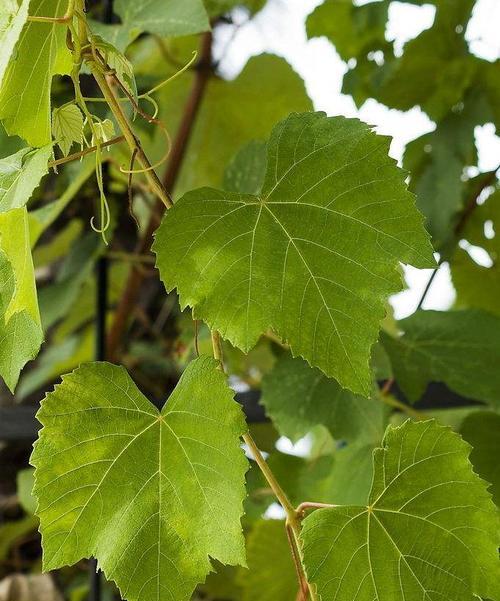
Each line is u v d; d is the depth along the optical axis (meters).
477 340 0.88
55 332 1.32
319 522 0.60
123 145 0.90
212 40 1.13
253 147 0.87
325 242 0.60
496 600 0.60
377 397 0.83
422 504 0.61
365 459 0.82
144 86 0.92
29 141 0.61
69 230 1.15
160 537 0.60
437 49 1.04
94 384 0.61
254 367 1.11
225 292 0.60
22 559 1.24
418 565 0.60
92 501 0.60
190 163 1.18
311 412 0.84
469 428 0.87
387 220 0.60
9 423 0.93
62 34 0.62
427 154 1.07
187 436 0.60
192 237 0.61
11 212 0.59
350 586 0.60
